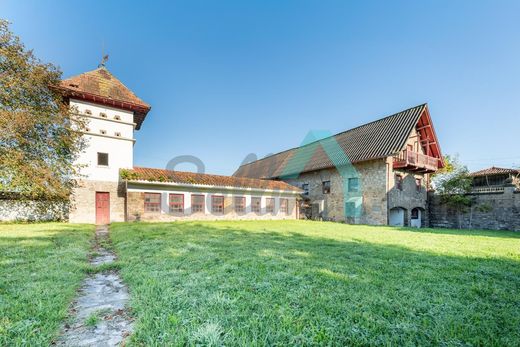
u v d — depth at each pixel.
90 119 14.91
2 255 4.99
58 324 2.35
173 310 2.57
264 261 4.78
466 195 17.19
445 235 10.46
